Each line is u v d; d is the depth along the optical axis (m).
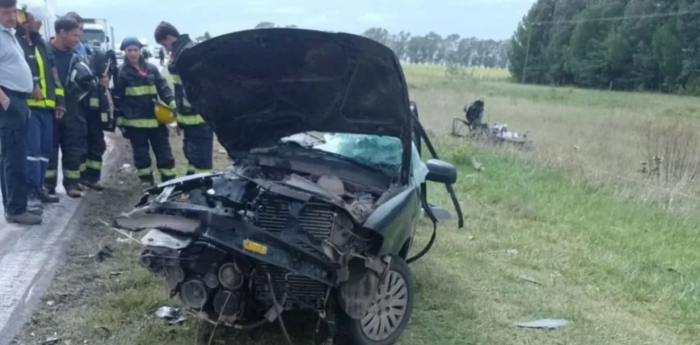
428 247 5.14
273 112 4.41
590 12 49.94
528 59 55.72
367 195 4.26
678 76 40.62
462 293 5.09
